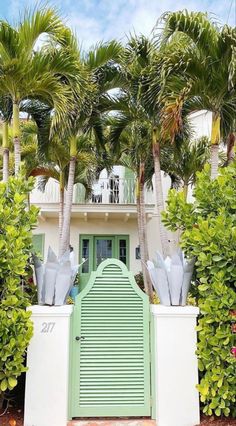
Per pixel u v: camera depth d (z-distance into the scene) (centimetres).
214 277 358
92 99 832
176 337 369
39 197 1362
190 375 361
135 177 1302
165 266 403
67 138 891
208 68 667
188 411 352
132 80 830
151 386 372
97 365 372
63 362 356
